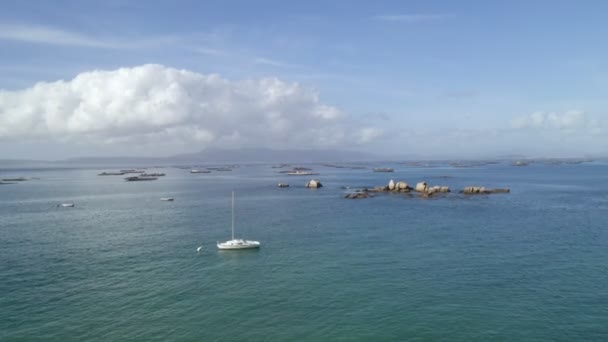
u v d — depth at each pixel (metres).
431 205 105.31
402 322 35.09
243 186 181.88
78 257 56.66
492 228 73.12
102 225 82.69
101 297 41.34
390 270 48.72
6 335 33.50
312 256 55.62
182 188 175.12
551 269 48.19
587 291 41.22
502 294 40.72
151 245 63.62
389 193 135.38
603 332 32.97
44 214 99.94
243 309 38.12
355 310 37.56
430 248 58.84
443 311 37.06
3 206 116.19
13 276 48.22
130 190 168.00
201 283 45.38
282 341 32.19
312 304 39.03
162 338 32.81
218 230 75.50
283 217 89.56
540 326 34.09
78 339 32.81
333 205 108.81
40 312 37.88
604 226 74.12
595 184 167.12
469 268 48.97
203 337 32.94
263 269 50.22
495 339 32.12
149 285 44.88
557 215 87.06
